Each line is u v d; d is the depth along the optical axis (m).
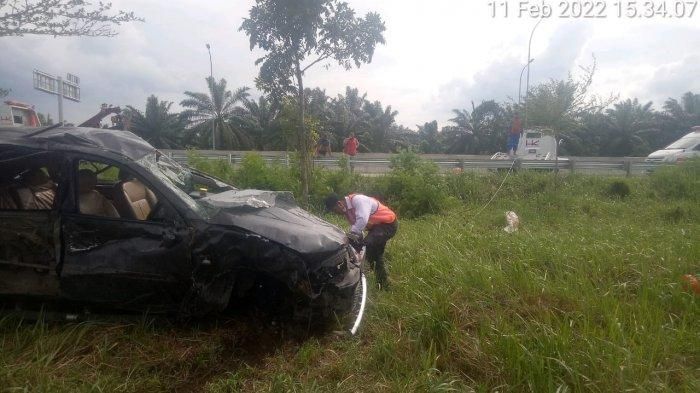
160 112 42.22
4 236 3.87
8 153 4.02
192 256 3.81
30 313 4.03
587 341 3.57
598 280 5.25
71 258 3.86
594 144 42.41
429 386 3.20
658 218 9.85
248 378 3.51
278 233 3.87
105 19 6.78
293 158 11.90
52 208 3.91
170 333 4.00
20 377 3.18
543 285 4.84
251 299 4.25
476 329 4.08
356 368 3.57
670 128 44.75
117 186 4.58
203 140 40.56
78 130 4.31
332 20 9.47
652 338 3.71
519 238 6.80
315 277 3.93
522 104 14.92
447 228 8.01
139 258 3.84
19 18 6.38
